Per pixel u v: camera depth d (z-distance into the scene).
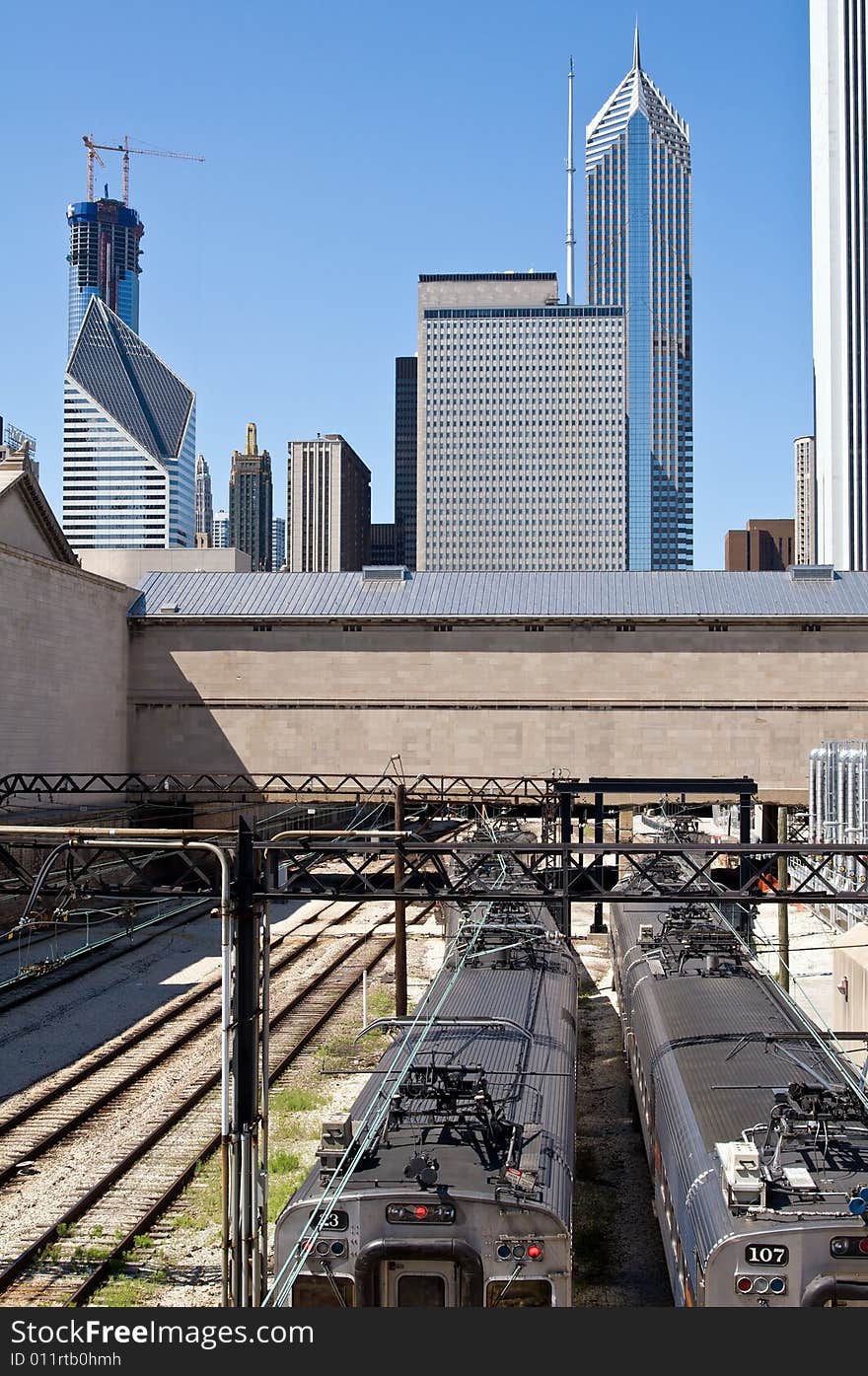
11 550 44.09
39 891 16.50
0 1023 29.06
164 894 16.03
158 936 41.56
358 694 54.69
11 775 40.00
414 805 46.25
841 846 16.56
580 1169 19.66
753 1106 13.74
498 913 23.98
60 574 48.72
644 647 53.56
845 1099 13.12
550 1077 15.11
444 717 54.28
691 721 53.22
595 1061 26.11
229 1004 14.70
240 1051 14.87
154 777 55.34
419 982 34.44
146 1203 17.97
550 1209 11.86
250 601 57.47
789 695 52.91
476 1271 11.77
